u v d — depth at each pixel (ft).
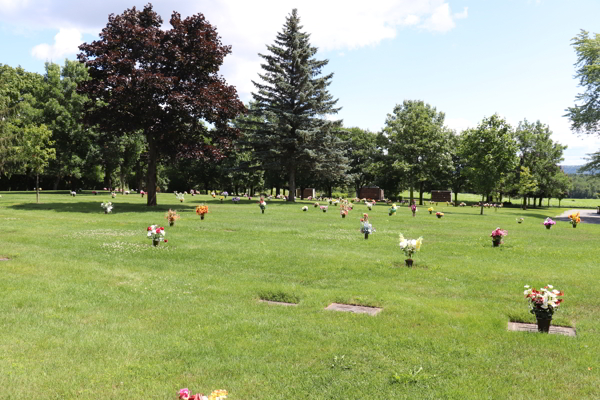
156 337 20.29
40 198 130.52
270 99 160.86
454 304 26.73
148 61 104.27
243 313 24.32
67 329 21.22
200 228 64.75
